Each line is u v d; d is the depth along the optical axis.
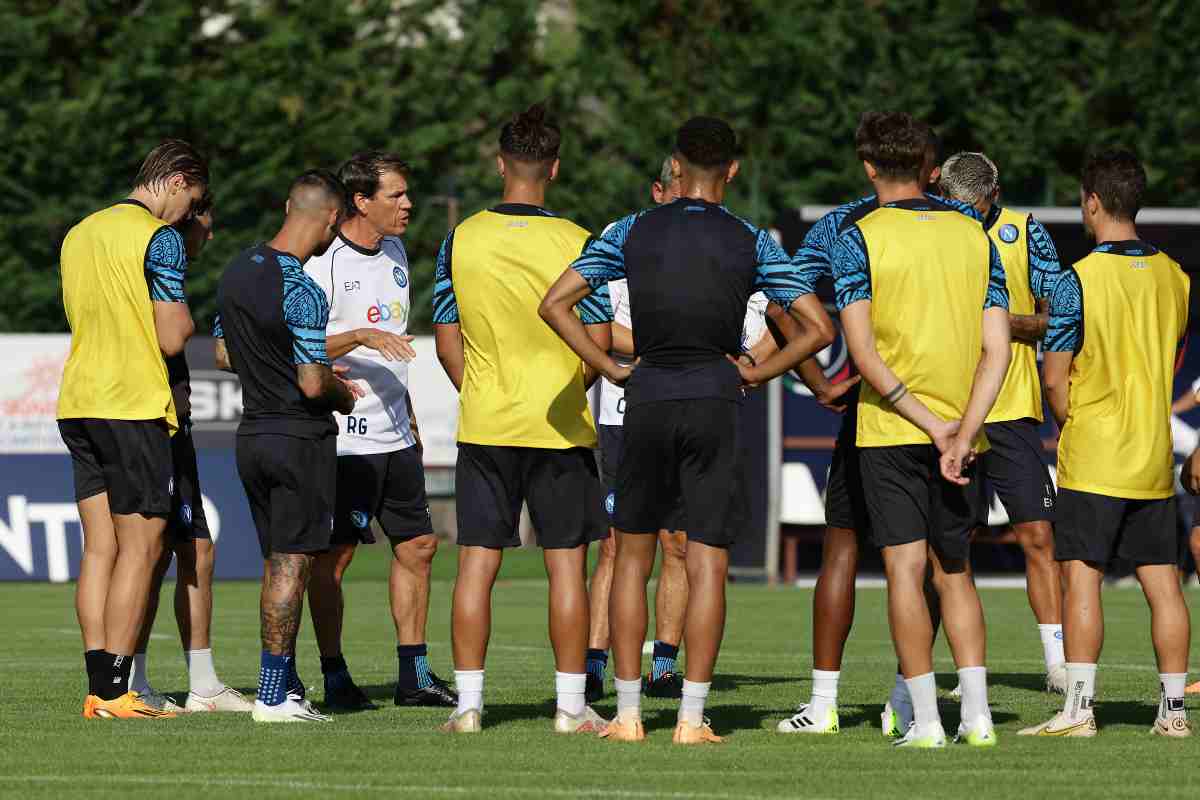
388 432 28.91
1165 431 24.94
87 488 27.44
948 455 22.44
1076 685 24.78
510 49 141.62
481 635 24.95
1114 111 124.88
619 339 26.78
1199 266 62.12
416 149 131.38
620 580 24.12
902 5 126.06
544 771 21.23
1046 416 63.19
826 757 22.36
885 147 23.31
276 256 25.52
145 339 26.58
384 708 28.56
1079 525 24.84
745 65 128.00
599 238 23.72
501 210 25.06
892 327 22.89
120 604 26.58
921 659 23.19
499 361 24.81
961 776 20.95
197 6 128.88
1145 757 22.48
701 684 23.83
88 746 23.28
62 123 121.00
